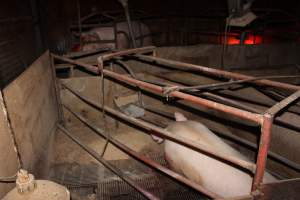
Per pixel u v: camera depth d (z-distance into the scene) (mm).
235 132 3344
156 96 3869
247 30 5273
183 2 7355
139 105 3605
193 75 4203
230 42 6543
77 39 6551
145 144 3432
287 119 2598
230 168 2172
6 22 4848
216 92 3416
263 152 1445
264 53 4738
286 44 4758
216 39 7395
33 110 2645
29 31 6164
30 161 2359
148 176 2844
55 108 3633
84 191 2691
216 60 4660
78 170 2975
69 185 2758
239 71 4742
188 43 7344
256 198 1493
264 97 3100
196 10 7414
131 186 2721
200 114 3734
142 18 7301
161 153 3248
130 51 3037
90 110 3844
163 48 4406
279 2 7066
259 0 7035
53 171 2949
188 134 2447
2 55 4395
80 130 3723
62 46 6914
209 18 7340
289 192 1519
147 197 2355
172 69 4383
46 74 3277
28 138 2402
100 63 2535
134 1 7207
